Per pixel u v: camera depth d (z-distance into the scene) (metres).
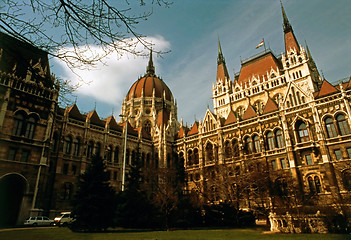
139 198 36.22
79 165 52.34
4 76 40.31
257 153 52.50
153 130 76.38
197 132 68.19
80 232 28.22
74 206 31.39
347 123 43.06
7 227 34.88
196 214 40.06
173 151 71.31
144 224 34.84
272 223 26.69
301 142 47.59
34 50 9.80
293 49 68.50
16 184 40.53
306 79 63.53
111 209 32.19
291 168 46.38
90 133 56.62
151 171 51.62
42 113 43.84
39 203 41.66
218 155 58.94
